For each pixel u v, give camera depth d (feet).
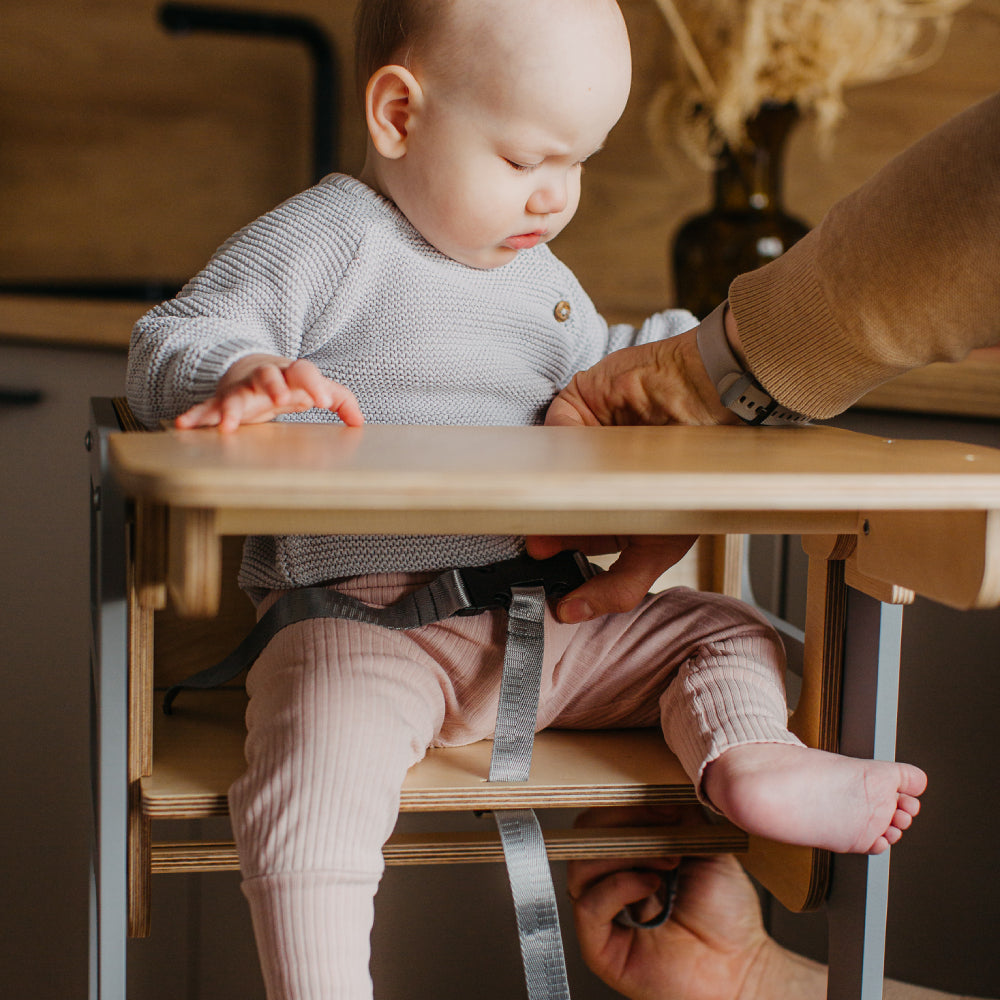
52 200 6.81
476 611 2.49
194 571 1.77
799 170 6.42
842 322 2.28
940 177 2.12
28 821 3.66
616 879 2.92
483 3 2.38
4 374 4.56
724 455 1.98
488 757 2.48
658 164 6.53
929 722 3.74
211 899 3.35
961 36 6.26
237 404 2.01
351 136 6.66
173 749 2.46
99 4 6.66
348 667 2.31
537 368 2.86
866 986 2.45
